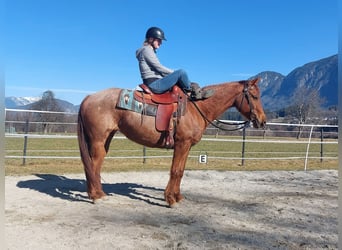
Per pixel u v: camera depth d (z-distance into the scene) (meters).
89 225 4.70
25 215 5.16
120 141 25.67
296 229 4.78
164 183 8.37
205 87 6.16
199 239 4.24
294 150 21.34
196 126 5.85
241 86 6.10
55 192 6.89
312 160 15.41
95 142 5.74
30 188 7.23
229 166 12.34
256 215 5.48
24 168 10.08
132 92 5.71
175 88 5.77
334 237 4.46
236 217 5.33
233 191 7.54
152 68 5.84
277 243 4.18
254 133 32.09
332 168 12.46
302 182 9.04
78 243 4.00
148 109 5.64
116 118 5.73
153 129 5.65
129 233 4.39
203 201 6.45
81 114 5.79
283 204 6.29
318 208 6.02
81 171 9.85
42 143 22.19
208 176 9.58
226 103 6.09
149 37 5.98
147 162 12.70
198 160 13.85
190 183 8.43
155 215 5.34
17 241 4.03
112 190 7.28
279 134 31.66
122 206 5.85
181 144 5.81
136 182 8.39
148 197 6.67
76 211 5.45
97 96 5.78
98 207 5.71
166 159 13.98
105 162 12.47
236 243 4.13
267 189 7.89
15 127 19.30
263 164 13.52
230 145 24.53
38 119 22.44
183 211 5.63
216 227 4.78
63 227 4.59
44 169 10.05
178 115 5.66
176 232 4.50
